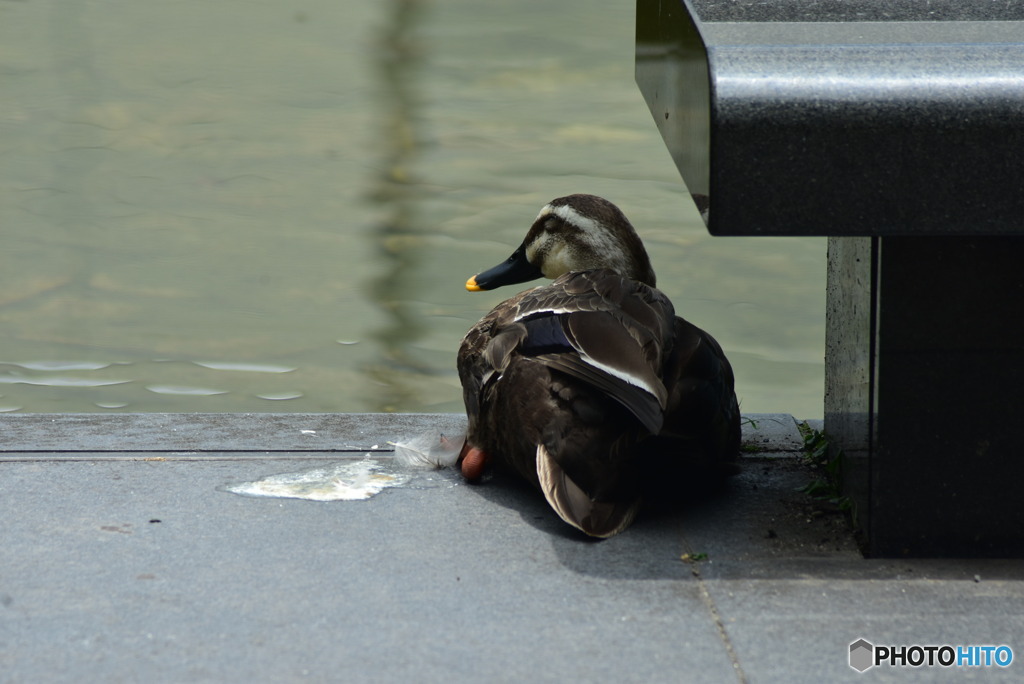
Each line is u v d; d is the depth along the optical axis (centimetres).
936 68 477
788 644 469
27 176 1515
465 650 459
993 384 537
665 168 1566
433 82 1911
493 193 1491
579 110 1791
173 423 707
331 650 456
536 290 645
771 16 609
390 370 1098
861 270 557
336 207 1461
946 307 531
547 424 564
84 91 1830
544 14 2288
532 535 560
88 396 1035
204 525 562
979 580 527
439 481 625
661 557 542
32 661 445
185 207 1454
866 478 555
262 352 1135
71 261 1307
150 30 2156
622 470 573
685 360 591
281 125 1733
